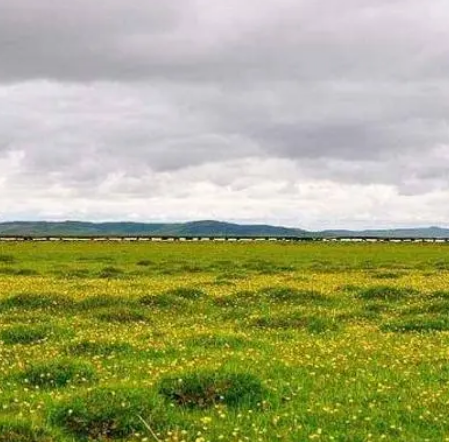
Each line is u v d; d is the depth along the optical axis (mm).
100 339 19797
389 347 19234
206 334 20688
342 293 33469
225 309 27984
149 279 43656
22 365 16547
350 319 25078
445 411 12914
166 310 27484
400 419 12508
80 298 30031
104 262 64500
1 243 124500
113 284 38531
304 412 12914
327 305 29391
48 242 135000
